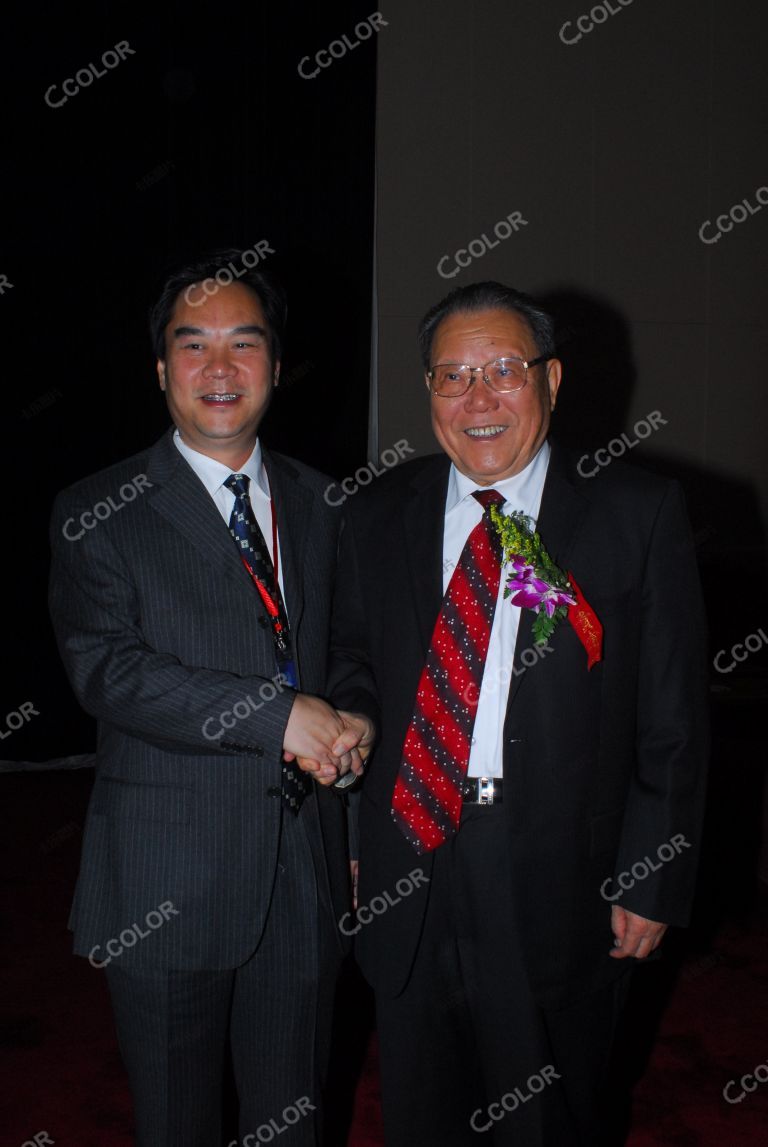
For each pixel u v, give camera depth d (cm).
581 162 554
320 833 181
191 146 492
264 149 502
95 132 479
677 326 578
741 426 593
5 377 481
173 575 173
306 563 188
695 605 178
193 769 172
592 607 175
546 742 172
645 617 177
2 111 466
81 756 511
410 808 175
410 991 179
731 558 591
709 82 570
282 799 176
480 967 176
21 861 396
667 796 174
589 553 176
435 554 183
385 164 528
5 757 504
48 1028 282
